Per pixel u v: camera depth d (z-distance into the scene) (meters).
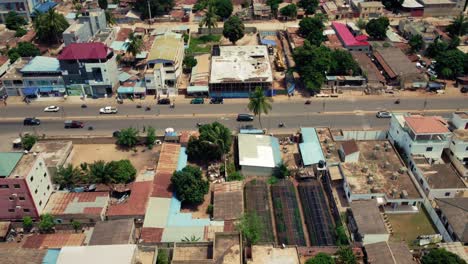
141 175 116.19
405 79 162.12
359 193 106.25
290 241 98.38
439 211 104.12
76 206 105.25
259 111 131.12
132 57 184.62
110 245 84.00
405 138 123.12
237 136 134.25
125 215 102.56
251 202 109.44
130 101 159.00
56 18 197.75
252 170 119.75
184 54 187.75
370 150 123.12
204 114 150.12
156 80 158.75
